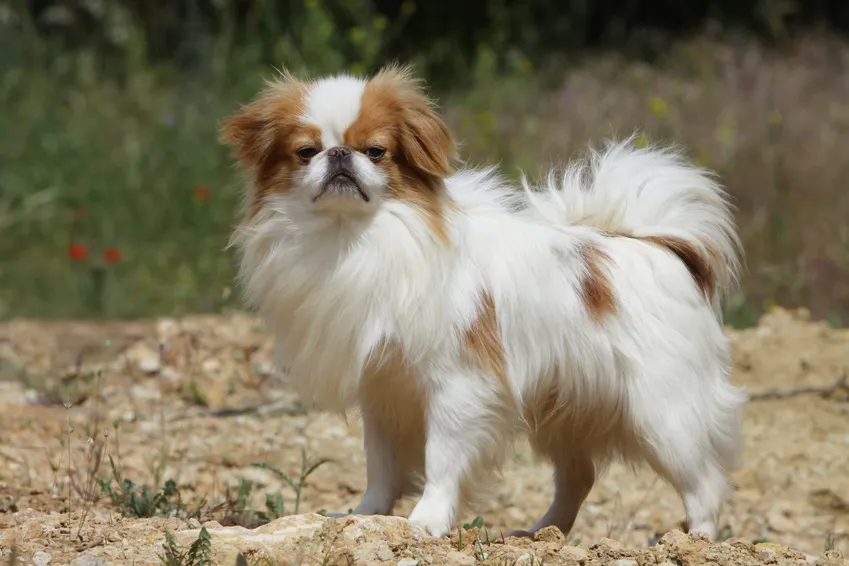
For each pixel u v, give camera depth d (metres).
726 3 26.08
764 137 18.27
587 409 7.52
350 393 7.18
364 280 6.90
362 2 21.05
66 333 13.30
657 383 7.34
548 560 6.33
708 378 7.55
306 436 10.70
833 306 14.63
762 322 13.59
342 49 20.77
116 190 18.66
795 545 9.23
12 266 17.56
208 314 15.45
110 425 10.48
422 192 7.05
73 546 6.33
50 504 8.09
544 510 9.71
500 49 24.05
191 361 12.07
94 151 19.50
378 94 7.06
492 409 7.02
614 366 7.38
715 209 8.06
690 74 22.22
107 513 7.79
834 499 9.93
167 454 9.91
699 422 7.43
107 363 11.99
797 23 25.73
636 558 6.42
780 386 11.95
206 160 18.86
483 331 7.01
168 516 7.83
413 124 6.99
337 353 7.07
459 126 19.12
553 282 7.30
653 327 7.39
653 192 7.93
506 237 7.29
